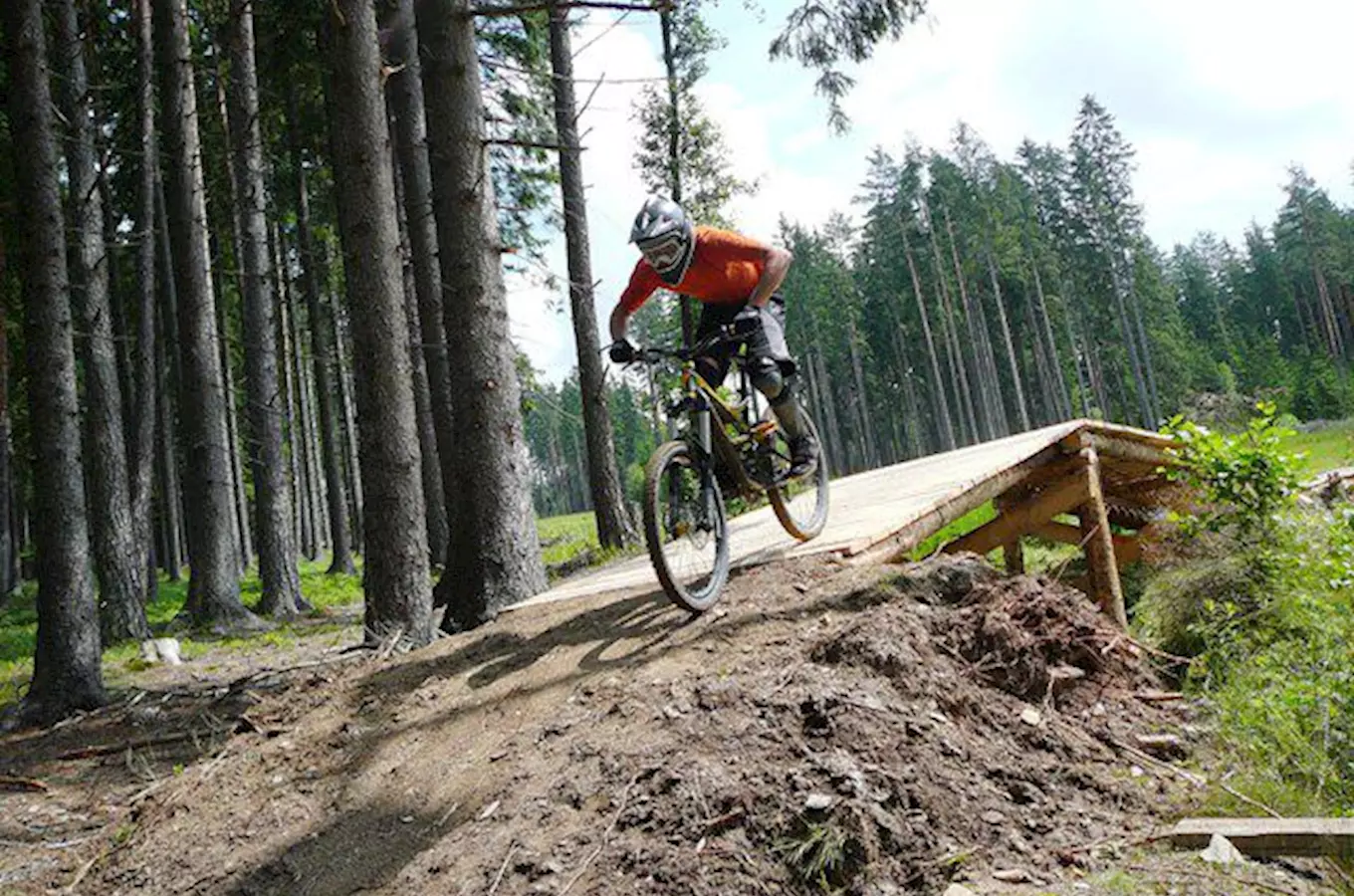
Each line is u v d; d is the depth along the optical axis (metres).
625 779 3.65
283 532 16.69
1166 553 7.46
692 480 4.97
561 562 17.59
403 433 7.92
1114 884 3.08
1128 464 8.05
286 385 29.09
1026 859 3.32
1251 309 88.12
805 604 4.73
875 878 3.19
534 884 3.27
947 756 3.75
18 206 9.18
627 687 4.36
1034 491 7.72
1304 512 6.47
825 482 6.37
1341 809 3.58
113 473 13.46
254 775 4.73
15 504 28.17
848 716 3.77
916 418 62.75
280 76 20.31
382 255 8.04
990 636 4.52
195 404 14.77
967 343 62.59
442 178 8.64
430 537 17.80
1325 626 4.93
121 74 19.34
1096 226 56.91
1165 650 6.02
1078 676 4.57
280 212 25.92
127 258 22.70
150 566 19.88
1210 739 4.35
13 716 8.38
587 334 17.11
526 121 19.12
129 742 7.38
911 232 59.81
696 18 20.41
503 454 8.46
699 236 5.04
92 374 13.40
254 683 8.93
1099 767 4.02
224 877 3.96
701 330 5.39
